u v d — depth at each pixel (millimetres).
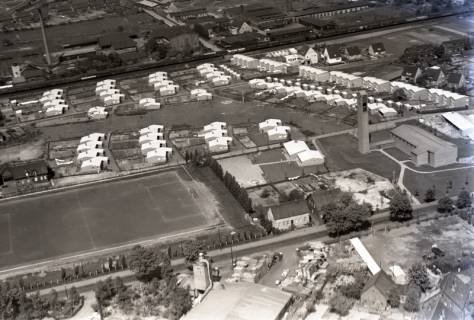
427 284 179625
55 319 186875
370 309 175750
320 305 180750
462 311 162000
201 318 172375
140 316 183500
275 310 173500
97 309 188875
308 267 199000
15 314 190750
